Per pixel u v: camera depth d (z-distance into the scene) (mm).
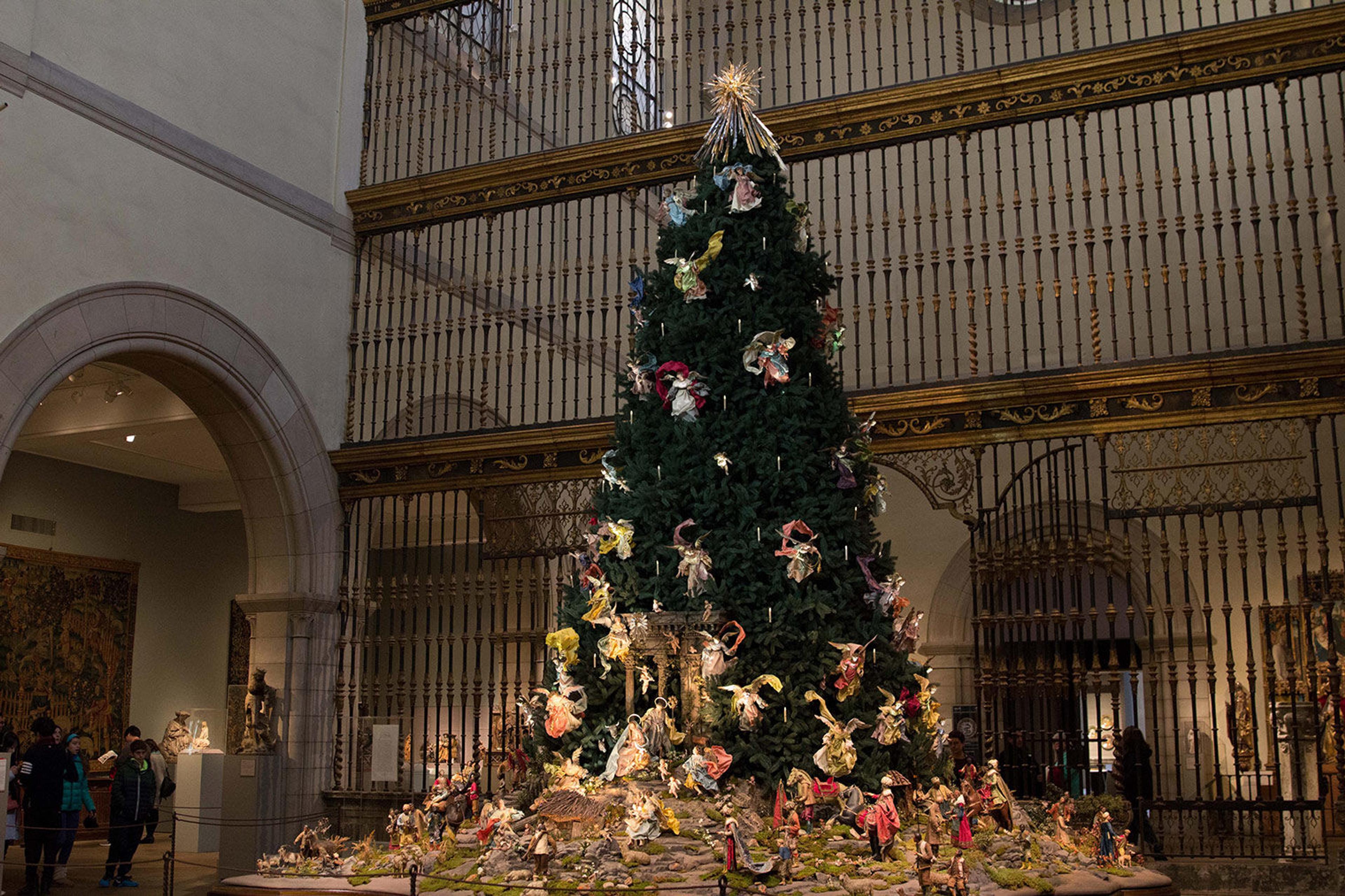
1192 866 8328
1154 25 15180
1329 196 8789
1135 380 9094
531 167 11648
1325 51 9047
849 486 7488
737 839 5785
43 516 15109
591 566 7629
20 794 11781
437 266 13312
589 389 11047
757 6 11273
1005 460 14453
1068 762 9203
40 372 9172
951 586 15797
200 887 10594
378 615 11938
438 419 13891
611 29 12328
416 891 6160
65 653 15172
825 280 8086
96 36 9922
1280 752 12148
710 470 7316
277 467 11531
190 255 10641
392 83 12805
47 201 9336
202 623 17375
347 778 11867
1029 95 9914
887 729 7023
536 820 6352
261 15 11727
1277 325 13398
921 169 15641
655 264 16000
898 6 16203
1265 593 8555
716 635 6973
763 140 8094
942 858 6230
